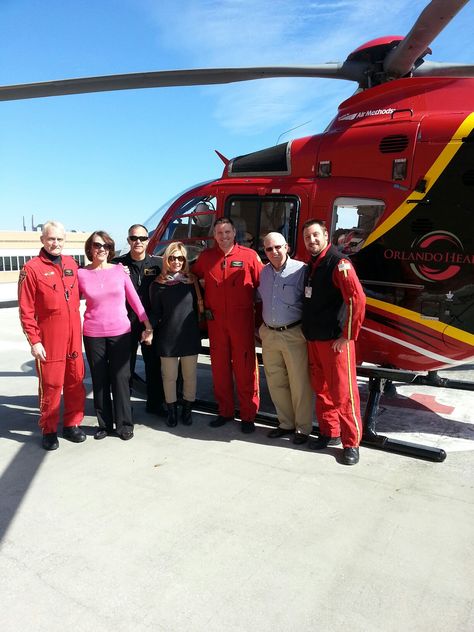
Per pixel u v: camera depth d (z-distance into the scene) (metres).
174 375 4.22
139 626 2.00
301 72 4.42
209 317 4.07
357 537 2.61
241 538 2.61
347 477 3.31
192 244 4.86
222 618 2.04
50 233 3.57
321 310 3.45
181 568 2.36
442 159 3.51
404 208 3.64
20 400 5.21
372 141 3.81
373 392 4.11
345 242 3.92
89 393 5.46
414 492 3.10
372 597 2.16
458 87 3.64
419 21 3.18
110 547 2.54
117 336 3.93
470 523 2.75
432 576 2.30
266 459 3.61
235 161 4.65
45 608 2.11
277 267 3.71
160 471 3.42
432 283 3.58
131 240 4.39
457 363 3.75
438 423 4.40
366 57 4.30
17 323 10.82
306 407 3.85
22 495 3.09
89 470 3.45
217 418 4.36
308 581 2.27
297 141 4.30
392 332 3.80
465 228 3.44
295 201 4.15
